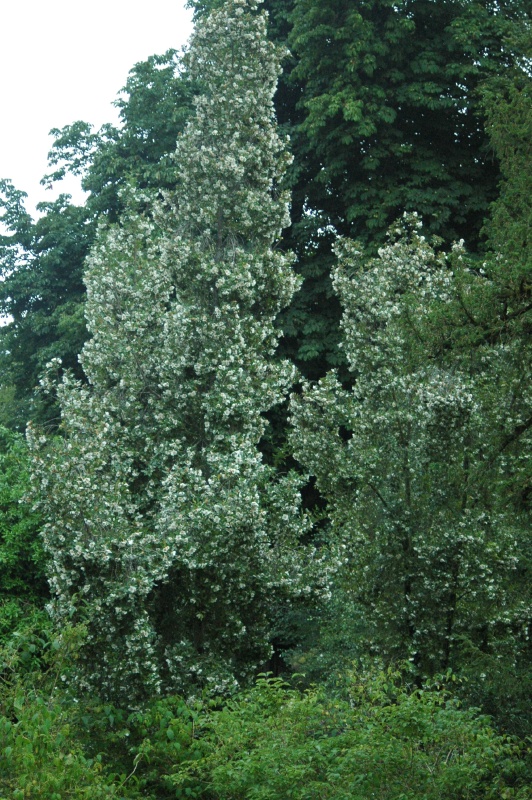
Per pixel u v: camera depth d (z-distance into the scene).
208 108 17.73
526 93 16.86
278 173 17.88
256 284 16.72
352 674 12.12
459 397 13.80
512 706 13.71
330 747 8.78
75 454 13.73
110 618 13.05
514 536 14.17
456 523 13.97
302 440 15.50
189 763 10.92
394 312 15.00
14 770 8.90
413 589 14.38
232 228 17.16
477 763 8.87
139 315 16.73
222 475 14.38
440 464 14.34
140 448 16.20
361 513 14.89
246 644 15.00
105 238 17.98
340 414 15.46
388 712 9.19
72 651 11.53
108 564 13.18
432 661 14.20
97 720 11.88
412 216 16.58
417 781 8.57
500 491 13.55
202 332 15.87
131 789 11.06
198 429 16.19
